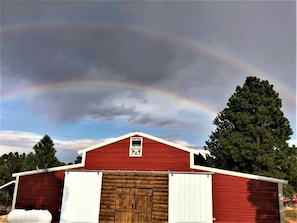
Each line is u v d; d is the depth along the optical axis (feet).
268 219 41.45
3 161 88.38
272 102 68.08
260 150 61.00
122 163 49.14
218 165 74.38
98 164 49.96
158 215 42.34
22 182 51.83
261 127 63.87
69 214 44.21
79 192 44.98
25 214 41.60
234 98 73.00
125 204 43.98
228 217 42.63
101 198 44.75
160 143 48.96
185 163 46.83
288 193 55.36
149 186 44.01
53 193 49.73
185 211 41.45
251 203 42.52
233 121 70.95
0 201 74.54
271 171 58.18
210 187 41.81
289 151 62.75
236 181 43.98
